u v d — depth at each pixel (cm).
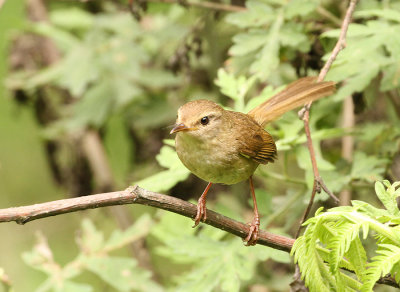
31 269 1495
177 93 1376
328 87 882
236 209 1238
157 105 1370
